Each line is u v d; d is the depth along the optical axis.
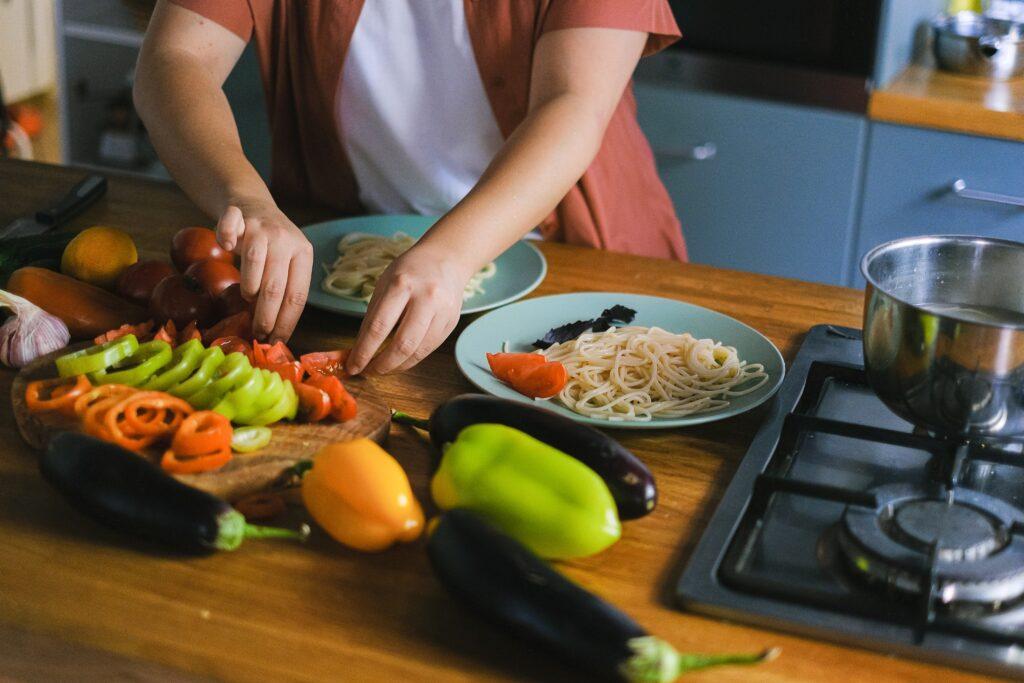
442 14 1.46
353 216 1.60
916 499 0.83
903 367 0.90
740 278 1.39
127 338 1.01
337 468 0.82
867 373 0.96
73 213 1.47
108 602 0.77
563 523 0.78
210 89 1.36
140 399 0.91
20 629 0.74
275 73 1.56
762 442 0.96
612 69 1.31
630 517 0.85
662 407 1.05
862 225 2.33
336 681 0.71
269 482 0.89
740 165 2.38
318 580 0.80
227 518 0.79
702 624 0.76
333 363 1.07
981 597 0.75
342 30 1.48
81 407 0.93
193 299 1.14
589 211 1.55
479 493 0.80
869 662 0.73
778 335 1.24
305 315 1.26
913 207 2.27
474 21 1.44
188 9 1.43
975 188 2.20
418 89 1.52
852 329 1.21
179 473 0.88
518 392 1.06
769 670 0.72
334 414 0.98
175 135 1.30
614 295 1.28
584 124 1.25
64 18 2.85
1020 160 2.14
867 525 0.81
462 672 0.72
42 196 1.54
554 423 0.87
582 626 0.68
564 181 1.21
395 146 1.56
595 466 0.84
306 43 1.51
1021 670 0.70
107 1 2.80
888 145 2.24
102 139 2.98
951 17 2.39
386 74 1.51
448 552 0.74
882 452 0.96
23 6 2.83
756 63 2.29
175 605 0.77
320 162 1.63
